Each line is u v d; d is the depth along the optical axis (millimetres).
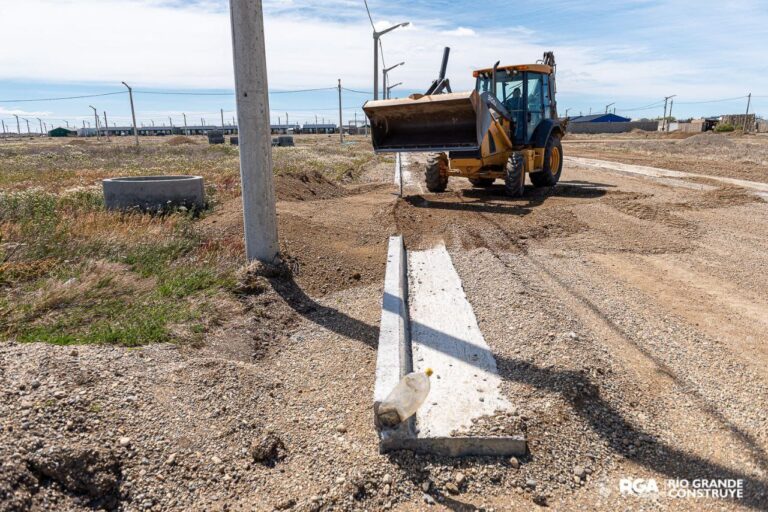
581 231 9375
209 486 3041
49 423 3068
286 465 3254
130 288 5844
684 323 5266
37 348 3943
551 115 14602
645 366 4305
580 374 3916
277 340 5133
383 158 31219
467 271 6840
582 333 4797
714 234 9141
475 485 3020
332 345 5004
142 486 2955
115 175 18500
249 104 6008
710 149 31953
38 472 2762
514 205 11953
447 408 3566
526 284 6227
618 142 48062
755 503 2863
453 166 12812
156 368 4035
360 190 15750
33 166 24734
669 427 3518
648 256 7855
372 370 4445
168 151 38156
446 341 4660
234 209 10117
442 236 8961
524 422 3402
